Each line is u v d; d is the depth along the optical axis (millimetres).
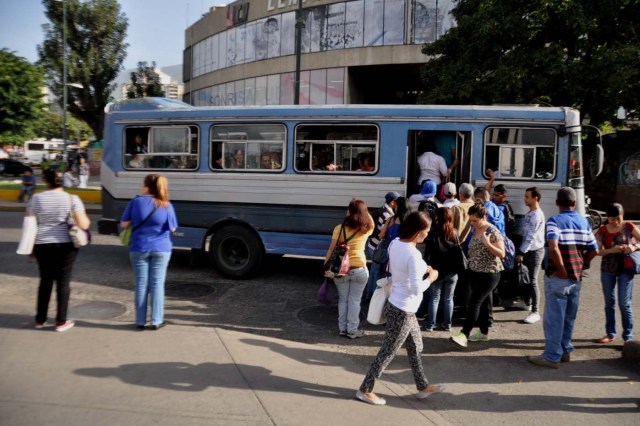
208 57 41844
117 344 5438
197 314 7145
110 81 36969
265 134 8977
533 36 15406
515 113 8164
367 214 6184
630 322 6047
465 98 16297
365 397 4438
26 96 33750
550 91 15195
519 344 6277
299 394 4504
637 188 18062
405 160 8430
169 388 4438
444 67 17391
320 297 6391
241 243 9203
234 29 38000
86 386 4402
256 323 6855
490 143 8273
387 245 7266
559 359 5492
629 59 13625
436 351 5980
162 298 6055
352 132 8633
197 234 9336
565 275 5363
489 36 15453
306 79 32875
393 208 7535
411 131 8422
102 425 3771
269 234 8977
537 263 7090
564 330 5641
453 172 8555
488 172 8234
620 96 14234
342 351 5941
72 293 7914
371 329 6777
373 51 30266
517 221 8211
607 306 6234
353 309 6324
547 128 8133
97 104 36562
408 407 4449
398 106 8469
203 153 9258
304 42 32812
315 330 6652
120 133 9719
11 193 20922
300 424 3961
